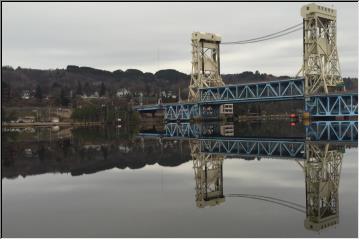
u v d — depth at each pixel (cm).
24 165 4028
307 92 11019
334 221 1916
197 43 14538
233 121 16350
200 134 8869
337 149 4825
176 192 2638
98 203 2359
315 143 5656
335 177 3016
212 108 15612
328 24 11019
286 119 18225
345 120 11325
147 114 19750
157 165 3938
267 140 6612
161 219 1997
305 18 10894
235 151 5106
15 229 1883
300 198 2373
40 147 5975
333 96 10456
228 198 2420
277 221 1930
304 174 3188
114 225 1912
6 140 7612
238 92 13312
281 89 11912
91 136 8794
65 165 4009
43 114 19562
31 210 2230
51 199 2497
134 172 3525
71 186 2914
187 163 4050
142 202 2364
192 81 15300
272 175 3191
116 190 2738
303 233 1748
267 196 2442
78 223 1961
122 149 5519
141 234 1770
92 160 4359
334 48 11012
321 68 10850
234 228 1828
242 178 3098
